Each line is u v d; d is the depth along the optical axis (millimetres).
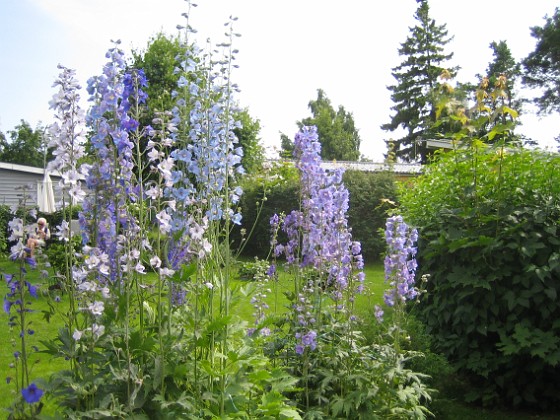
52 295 3191
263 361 3590
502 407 4992
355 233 15000
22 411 2793
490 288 4609
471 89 24703
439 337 5121
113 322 3137
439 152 5902
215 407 3254
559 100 32906
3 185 19703
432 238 5348
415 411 3809
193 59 3623
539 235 4668
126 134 3010
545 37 31703
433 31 36750
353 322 4215
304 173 4246
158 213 3053
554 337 4527
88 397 2945
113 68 3014
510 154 5270
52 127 2982
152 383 2973
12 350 5820
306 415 3648
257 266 5055
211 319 3299
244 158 14141
